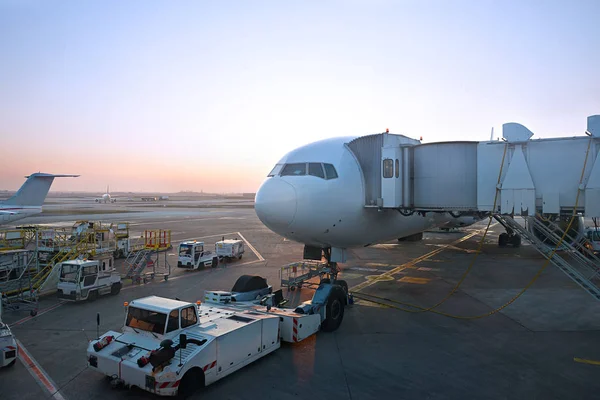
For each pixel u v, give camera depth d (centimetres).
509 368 1158
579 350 1291
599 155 1418
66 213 9169
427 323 1569
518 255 3247
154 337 1072
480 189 1598
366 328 1516
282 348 1317
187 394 975
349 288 2148
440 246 3841
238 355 1116
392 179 1670
